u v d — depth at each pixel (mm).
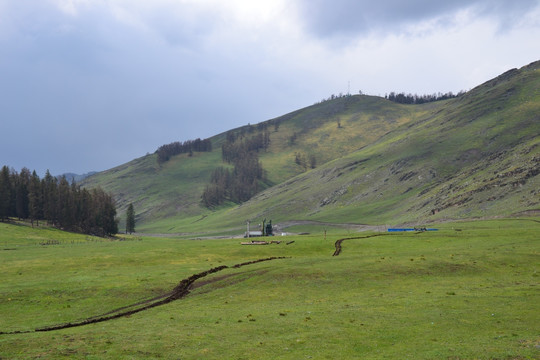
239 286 58469
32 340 34125
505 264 67562
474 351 29484
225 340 34156
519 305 42812
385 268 65562
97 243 131875
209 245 107688
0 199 192125
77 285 59406
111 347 32125
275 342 33500
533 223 126438
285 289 56406
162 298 54156
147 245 113625
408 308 43906
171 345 32750
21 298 54500
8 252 99188
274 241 111938
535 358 27750
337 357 29688
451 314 40531
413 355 29422
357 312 42938
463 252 77312
